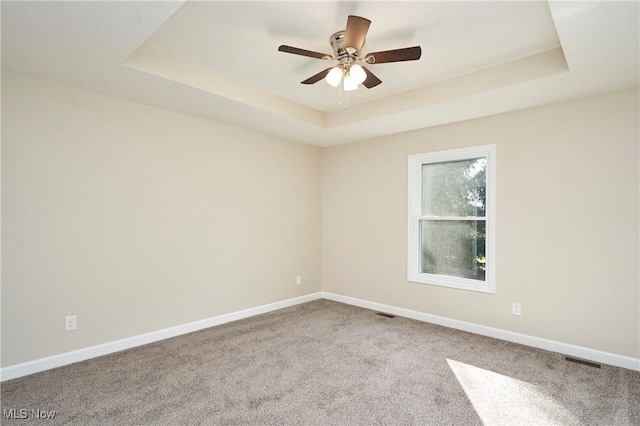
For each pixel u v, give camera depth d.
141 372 2.61
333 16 2.09
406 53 2.04
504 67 2.71
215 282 3.76
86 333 2.85
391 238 4.27
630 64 2.29
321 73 2.38
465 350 3.07
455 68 2.81
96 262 2.90
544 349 3.10
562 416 2.07
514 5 1.97
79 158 2.81
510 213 3.32
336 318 4.03
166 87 2.77
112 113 2.99
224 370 2.65
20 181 2.53
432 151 3.89
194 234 3.57
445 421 2.02
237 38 2.36
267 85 3.20
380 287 4.37
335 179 4.91
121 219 3.05
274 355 2.95
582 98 2.94
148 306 3.22
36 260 2.60
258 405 2.17
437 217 3.93
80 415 2.04
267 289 4.32
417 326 3.74
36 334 2.60
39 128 2.61
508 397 2.28
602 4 1.66
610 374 2.61
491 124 3.46
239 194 4.00
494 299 3.41
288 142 4.59
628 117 2.75
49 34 1.98
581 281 2.94
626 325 2.74
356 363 2.79
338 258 4.86
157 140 3.28
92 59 2.30
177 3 1.71
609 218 2.82
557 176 3.07
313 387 2.40
